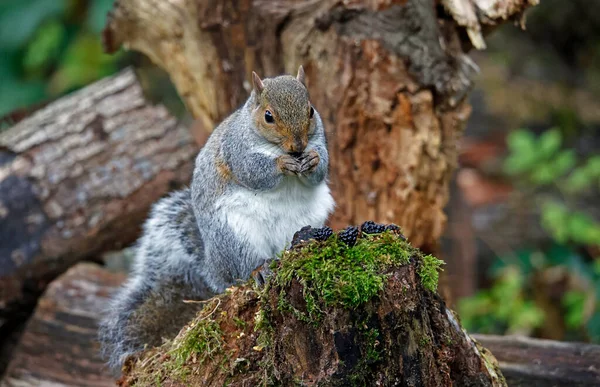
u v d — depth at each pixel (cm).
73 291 1212
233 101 1155
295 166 772
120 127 1223
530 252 1565
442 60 1028
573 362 941
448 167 1068
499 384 718
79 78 1797
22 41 1778
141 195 1192
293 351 621
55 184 1168
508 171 1764
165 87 2006
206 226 837
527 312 1377
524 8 1020
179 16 1164
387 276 604
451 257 1534
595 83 2016
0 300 1141
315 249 626
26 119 1256
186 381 671
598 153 1886
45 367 1077
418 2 1009
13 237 1137
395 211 1050
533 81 2022
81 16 1811
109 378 1042
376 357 598
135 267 942
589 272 1483
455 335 681
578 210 1711
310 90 1074
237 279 793
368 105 1036
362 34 1030
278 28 1091
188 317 897
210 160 837
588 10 2002
